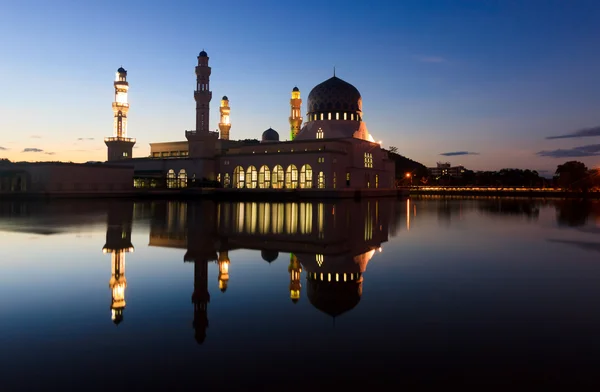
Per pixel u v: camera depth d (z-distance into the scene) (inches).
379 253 924.6
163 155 5255.9
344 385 328.2
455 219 1756.9
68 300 565.0
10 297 579.8
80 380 340.2
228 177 4542.3
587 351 391.5
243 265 791.7
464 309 518.9
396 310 516.4
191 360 375.9
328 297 573.9
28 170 3521.2
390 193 4697.3
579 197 4601.4
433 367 358.0
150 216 1806.1
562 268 761.0
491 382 331.9
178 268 764.6
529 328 452.4
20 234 1204.5
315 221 1627.7
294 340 420.8
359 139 4343.0
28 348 405.7
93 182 3713.1
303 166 4089.6
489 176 7829.7
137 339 426.9
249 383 332.5
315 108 4694.9
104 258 860.0
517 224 1561.3
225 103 5871.1
